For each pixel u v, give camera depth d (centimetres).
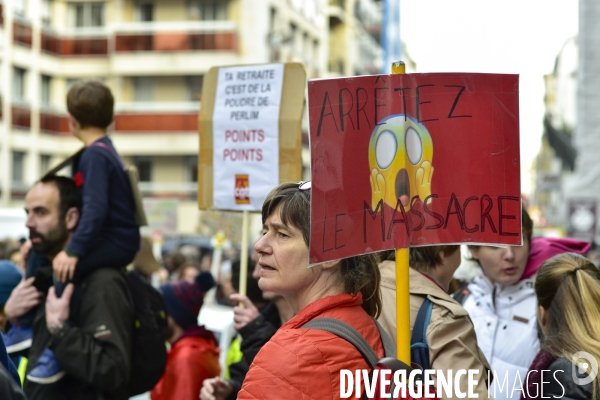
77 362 428
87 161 462
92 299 446
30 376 441
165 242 3025
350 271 290
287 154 495
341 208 280
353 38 4962
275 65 503
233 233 1369
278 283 290
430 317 349
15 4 3359
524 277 475
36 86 3500
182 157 3631
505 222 296
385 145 289
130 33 3556
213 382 470
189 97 3591
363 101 288
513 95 299
